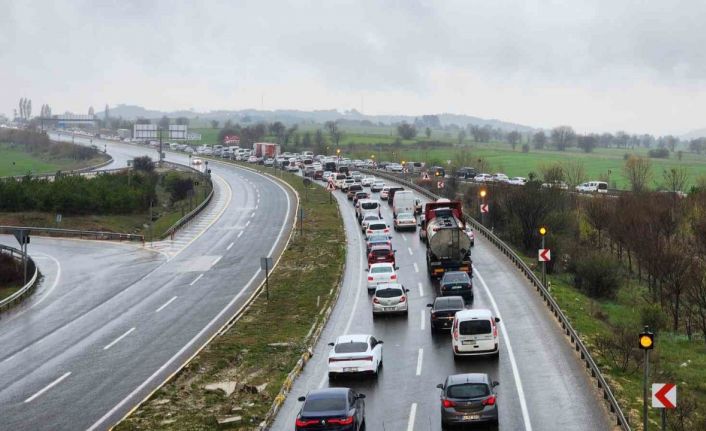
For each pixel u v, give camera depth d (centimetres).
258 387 2844
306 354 3241
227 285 5122
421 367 3036
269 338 3622
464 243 4956
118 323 4178
